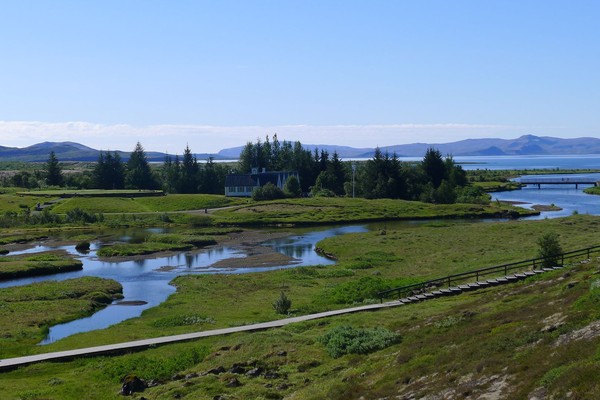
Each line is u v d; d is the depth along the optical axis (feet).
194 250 321.32
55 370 120.06
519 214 450.30
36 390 103.96
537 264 174.81
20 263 260.83
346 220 442.09
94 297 199.21
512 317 99.71
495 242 278.67
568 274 128.67
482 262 211.00
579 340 72.43
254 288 207.10
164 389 101.04
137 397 98.68
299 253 304.09
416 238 312.71
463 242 287.69
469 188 578.25
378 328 123.34
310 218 445.78
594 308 84.02
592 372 59.77
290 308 167.63
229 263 276.82
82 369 118.73
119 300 201.87
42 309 180.55
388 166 591.78
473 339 91.97
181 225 431.84
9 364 120.37
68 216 441.68
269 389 95.09
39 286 213.05
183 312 171.94
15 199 530.27
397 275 215.72
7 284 230.68
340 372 99.66
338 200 526.16
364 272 232.53
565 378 61.46
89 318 175.22
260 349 118.62
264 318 155.74
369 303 165.37
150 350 129.80
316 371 104.22
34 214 451.94
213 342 132.16
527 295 121.29
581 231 290.56
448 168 645.51
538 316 93.81
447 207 484.74
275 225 430.61
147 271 259.60
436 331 110.01
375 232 346.33
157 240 349.61
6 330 156.46
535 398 61.98
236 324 150.20
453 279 181.16
